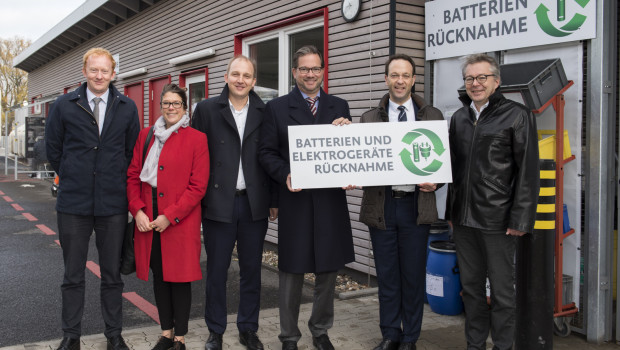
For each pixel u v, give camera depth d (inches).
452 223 132.3
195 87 340.2
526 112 120.0
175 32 355.6
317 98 136.9
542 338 129.2
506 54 162.2
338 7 211.6
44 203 432.8
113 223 132.0
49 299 184.1
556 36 146.3
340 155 130.1
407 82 131.4
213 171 135.0
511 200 121.9
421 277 135.9
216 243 135.9
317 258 131.0
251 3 270.7
